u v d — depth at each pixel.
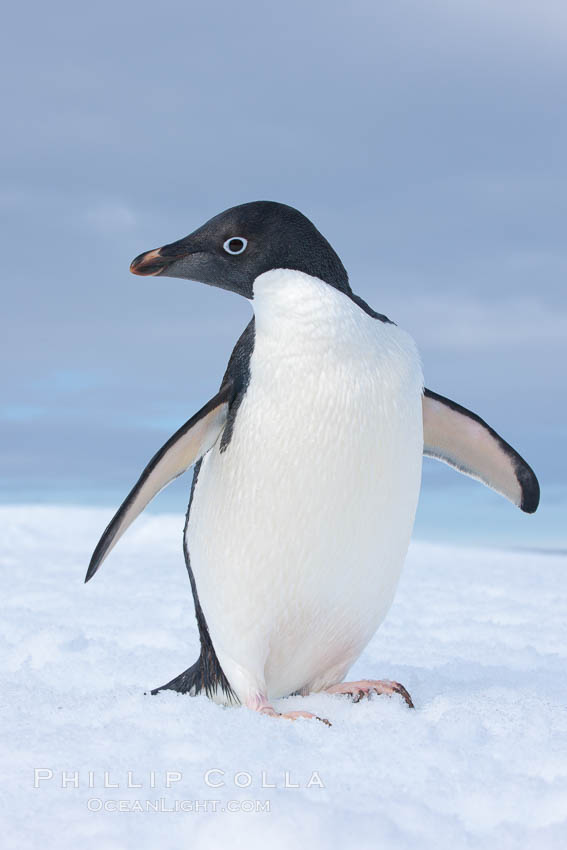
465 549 21.06
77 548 20.17
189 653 8.52
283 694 6.95
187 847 3.91
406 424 6.24
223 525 6.24
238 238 6.36
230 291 6.67
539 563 18.59
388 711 6.07
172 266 6.54
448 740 5.44
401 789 4.59
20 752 5.12
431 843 3.96
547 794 4.51
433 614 11.75
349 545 6.14
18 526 22.30
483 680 7.34
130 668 7.91
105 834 4.00
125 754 5.07
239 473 6.16
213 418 6.45
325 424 5.98
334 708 6.25
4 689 6.65
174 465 6.59
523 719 5.79
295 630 6.41
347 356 6.03
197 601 6.75
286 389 6.03
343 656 6.71
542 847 3.88
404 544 6.48
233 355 6.66
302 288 6.10
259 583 6.20
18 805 4.40
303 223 6.34
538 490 7.22
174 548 20.12
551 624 11.06
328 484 6.01
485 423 7.12
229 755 5.05
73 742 5.28
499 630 10.47
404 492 6.30
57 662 8.07
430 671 7.79
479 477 7.51
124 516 6.51
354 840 3.88
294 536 6.08
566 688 7.02
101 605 11.93
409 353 6.42
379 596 6.48
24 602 12.29
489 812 4.39
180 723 5.61
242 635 6.34
